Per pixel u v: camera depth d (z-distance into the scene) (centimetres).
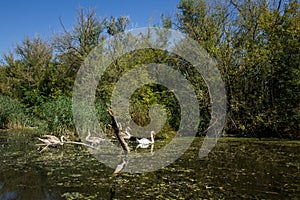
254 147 1184
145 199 571
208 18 1712
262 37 1516
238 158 963
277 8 1553
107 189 640
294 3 1413
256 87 1520
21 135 1688
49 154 1076
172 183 679
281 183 668
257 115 1493
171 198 574
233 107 1530
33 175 768
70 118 1451
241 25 1588
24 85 2675
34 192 627
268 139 1426
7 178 739
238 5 1634
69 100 1547
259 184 662
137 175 761
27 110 2094
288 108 1399
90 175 765
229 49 1554
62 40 2273
